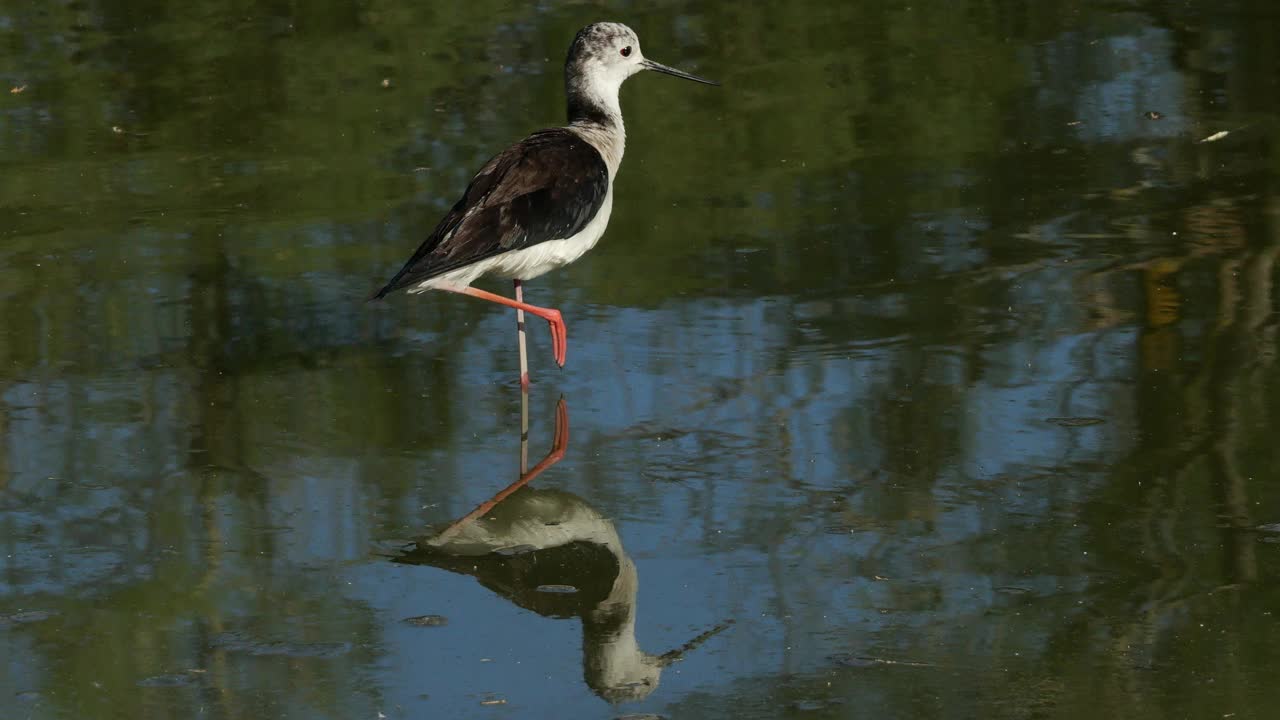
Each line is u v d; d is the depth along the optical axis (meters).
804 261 13.92
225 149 17.41
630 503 9.98
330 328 12.99
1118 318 12.38
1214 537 9.22
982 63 19.42
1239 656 8.02
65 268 14.30
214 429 11.20
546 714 7.72
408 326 13.05
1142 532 9.32
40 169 16.89
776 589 8.87
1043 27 20.77
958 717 7.59
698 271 13.84
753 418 11.09
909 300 12.95
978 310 12.68
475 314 13.24
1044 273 13.33
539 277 13.93
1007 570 8.98
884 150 16.73
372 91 19.17
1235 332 11.98
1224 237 13.83
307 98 19.00
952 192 15.39
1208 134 16.48
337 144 17.44
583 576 9.12
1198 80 18.19
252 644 8.41
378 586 9.05
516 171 11.77
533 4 22.75
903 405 11.15
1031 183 15.48
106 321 13.16
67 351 12.59
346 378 12.03
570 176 11.89
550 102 18.48
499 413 11.38
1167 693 7.72
